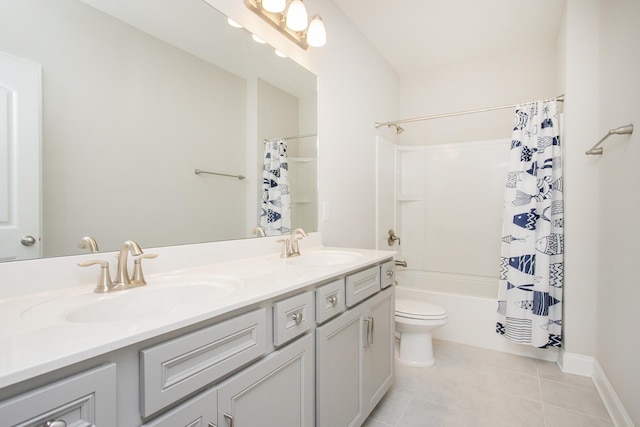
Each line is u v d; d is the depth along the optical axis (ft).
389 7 7.44
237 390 2.68
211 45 4.67
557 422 5.18
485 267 9.95
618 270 5.17
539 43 9.22
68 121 3.16
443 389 6.18
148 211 3.87
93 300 2.81
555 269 7.05
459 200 10.31
